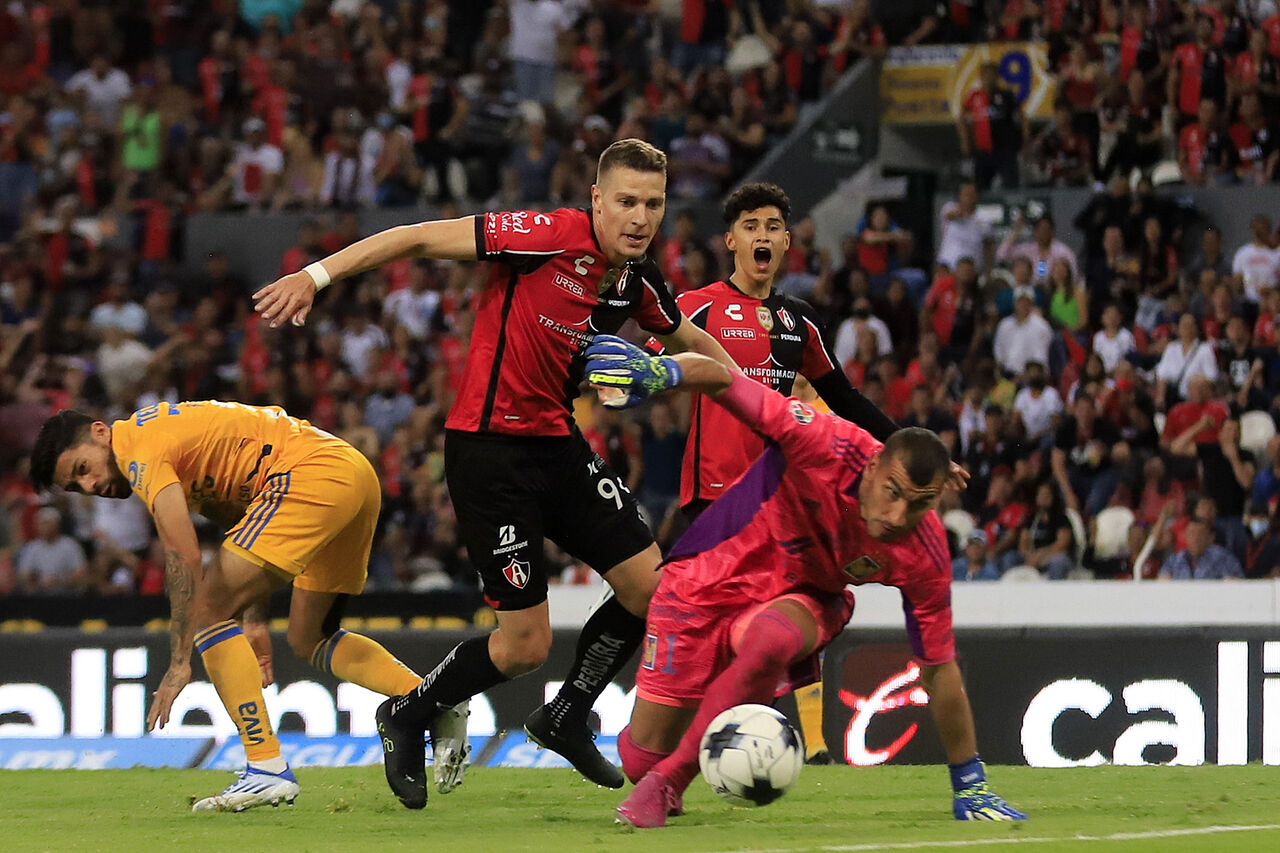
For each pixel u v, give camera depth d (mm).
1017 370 48000
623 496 20703
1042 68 60188
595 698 21469
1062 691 30312
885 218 53906
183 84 71375
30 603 40438
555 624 33688
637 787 17328
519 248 19016
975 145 57688
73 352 57219
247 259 62625
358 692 31875
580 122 62594
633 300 19875
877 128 63312
